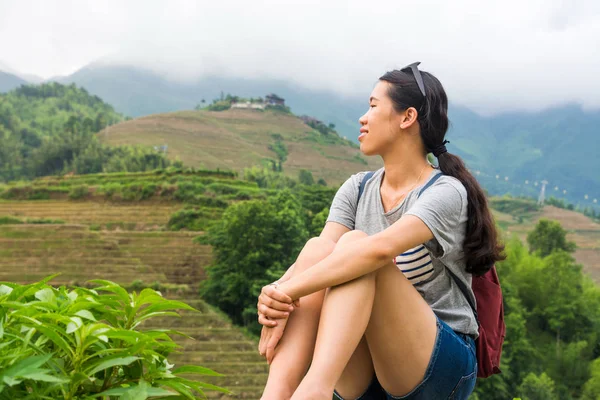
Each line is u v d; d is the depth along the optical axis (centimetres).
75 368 183
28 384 182
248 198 7319
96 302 198
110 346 201
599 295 6284
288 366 228
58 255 5709
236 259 4838
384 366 244
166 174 7794
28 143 16238
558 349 5138
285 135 18062
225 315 4650
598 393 4622
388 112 266
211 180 7675
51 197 7588
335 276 225
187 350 3906
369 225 277
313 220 5431
